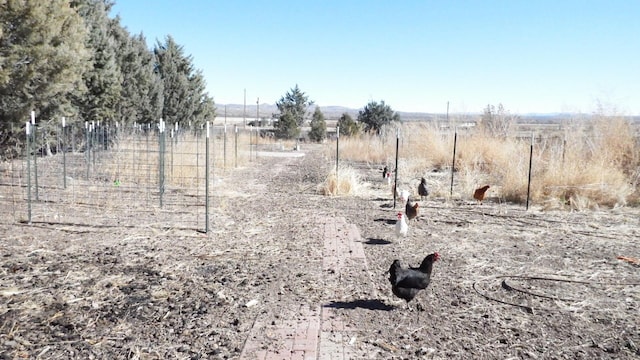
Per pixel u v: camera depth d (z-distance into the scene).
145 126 29.28
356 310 5.51
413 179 17.48
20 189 12.52
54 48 14.45
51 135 19.50
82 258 7.15
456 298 5.99
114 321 5.04
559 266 7.46
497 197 14.04
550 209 12.40
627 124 15.61
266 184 16.27
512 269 7.25
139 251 7.63
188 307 5.46
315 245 8.34
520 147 17.11
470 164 19.14
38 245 7.73
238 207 11.79
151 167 15.46
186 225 9.55
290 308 5.52
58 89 15.09
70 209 10.62
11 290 5.76
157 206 11.41
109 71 24.03
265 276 6.61
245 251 7.83
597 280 6.81
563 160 14.09
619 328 5.22
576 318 5.46
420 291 6.19
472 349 4.65
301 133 49.69
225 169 19.41
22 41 13.98
